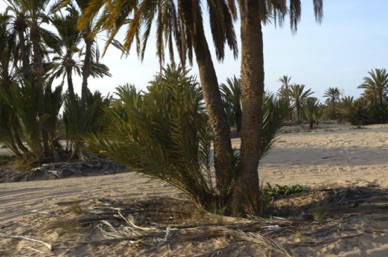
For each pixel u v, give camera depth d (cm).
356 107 5116
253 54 650
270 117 731
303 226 565
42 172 1606
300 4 712
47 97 1806
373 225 566
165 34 787
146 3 678
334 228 554
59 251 559
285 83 5841
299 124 5459
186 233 566
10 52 2216
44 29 2127
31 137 1753
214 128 689
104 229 624
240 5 655
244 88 659
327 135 2319
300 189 862
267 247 506
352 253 492
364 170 1195
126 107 660
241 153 660
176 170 664
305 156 1585
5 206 891
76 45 2166
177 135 641
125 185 1095
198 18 706
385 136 2038
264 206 663
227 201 681
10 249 588
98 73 2444
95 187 1096
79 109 1792
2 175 1691
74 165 1652
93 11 655
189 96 667
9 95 1731
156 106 653
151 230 590
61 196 974
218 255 500
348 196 759
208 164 711
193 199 703
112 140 639
